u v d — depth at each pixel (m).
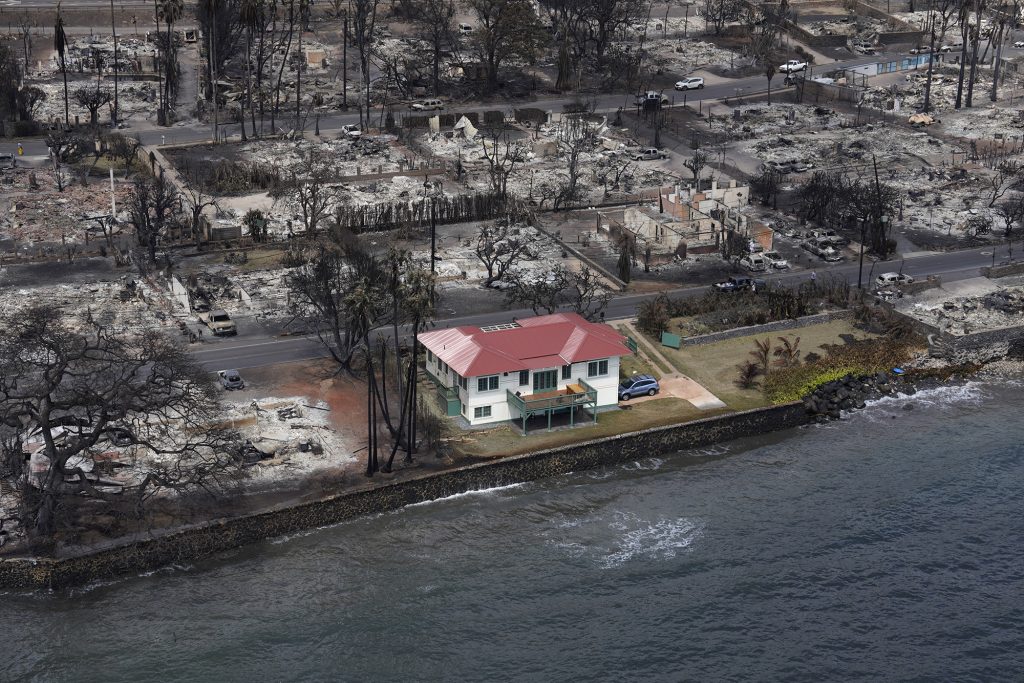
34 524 142.25
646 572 145.75
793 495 161.25
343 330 192.00
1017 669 132.88
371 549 147.62
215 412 162.88
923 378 190.88
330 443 162.50
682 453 170.00
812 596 142.88
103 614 135.38
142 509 143.00
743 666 132.12
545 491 160.12
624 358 188.12
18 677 126.75
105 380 153.12
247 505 148.50
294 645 132.38
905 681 130.75
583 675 130.12
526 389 170.50
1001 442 174.50
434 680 128.62
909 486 163.62
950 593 144.00
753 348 192.12
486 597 140.62
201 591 139.50
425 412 169.62
